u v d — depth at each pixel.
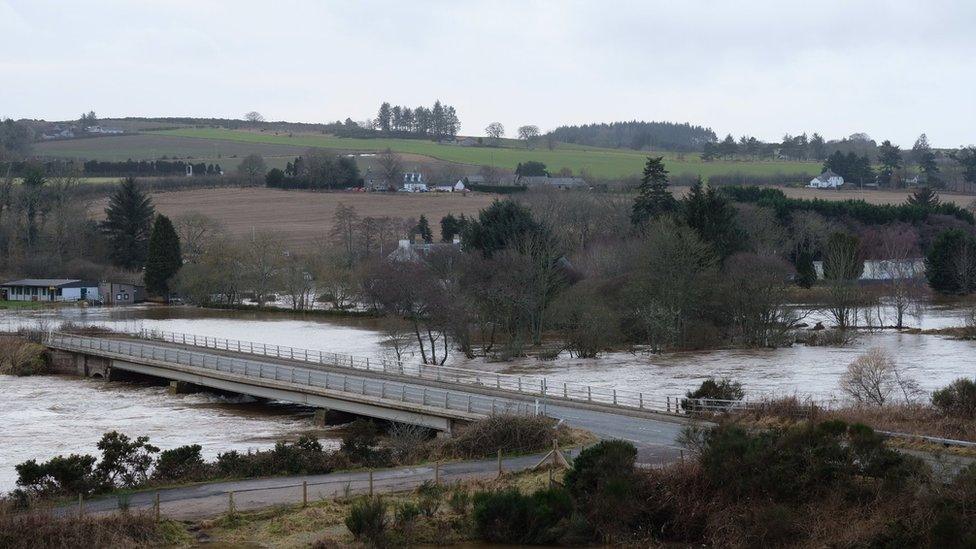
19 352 94.94
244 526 36.78
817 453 35.28
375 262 135.00
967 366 81.62
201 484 43.19
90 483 41.56
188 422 66.50
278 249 158.62
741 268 105.56
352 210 186.12
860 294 114.25
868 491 33.97
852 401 56.53
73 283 158.75
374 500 36.97
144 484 42.72
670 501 36.34
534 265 99.81
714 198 120.44
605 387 72.44
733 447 35.94
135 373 89.88
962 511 31.70
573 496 37.44
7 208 179.38
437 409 55.22
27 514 36.44
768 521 33.62
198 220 179.25
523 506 35.84
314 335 116.81
